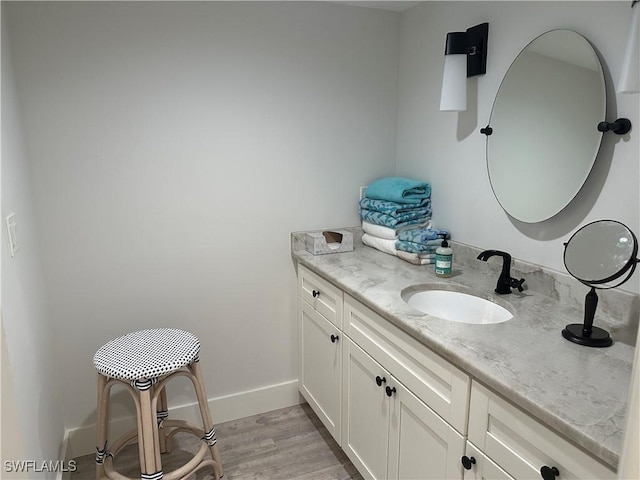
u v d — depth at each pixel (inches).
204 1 75.5
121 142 74.4
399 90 92.5
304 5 82.3
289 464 78.9
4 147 55.4
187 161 79.2
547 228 60.8
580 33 54.3
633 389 24.1
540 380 38.8
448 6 76.4
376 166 94.7
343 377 72.5
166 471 77.2
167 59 74.9
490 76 68.9
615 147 51.2
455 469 46.9
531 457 37.4
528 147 61.7
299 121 85.9
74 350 77.7
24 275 59.8
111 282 78.0
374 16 88.0
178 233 81.0
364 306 63.2
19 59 66.5
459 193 77.6
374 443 64.3
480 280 68.7
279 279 90.7
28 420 55.4
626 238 43.6
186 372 68.1
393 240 83.5
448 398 47.1
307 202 89.7
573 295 56.7
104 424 66.8
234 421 91.5
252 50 80.1
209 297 85.7
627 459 24.5
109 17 70.5
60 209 72.7
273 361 93.7
